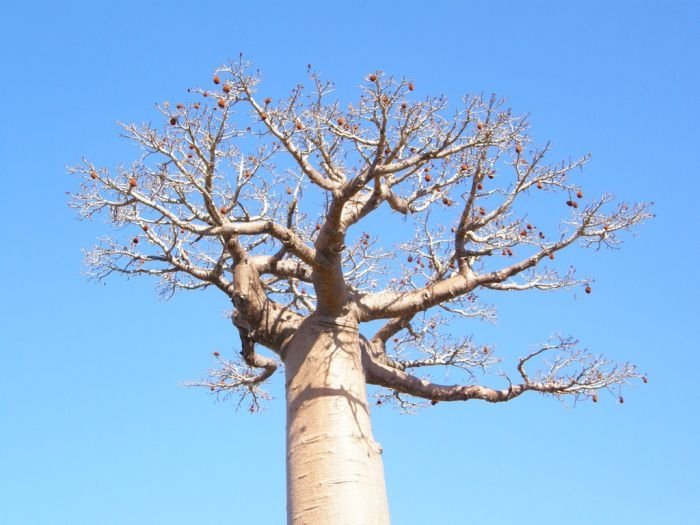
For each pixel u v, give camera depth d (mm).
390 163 9969
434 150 9992
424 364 12445
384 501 9625
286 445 9953
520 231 11547
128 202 10508
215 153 10273
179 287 11734
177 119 10180
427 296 11172
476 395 11312
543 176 11164
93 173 10414
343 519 9234
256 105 10438
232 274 10969
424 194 11453
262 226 10242
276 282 12016
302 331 10539
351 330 10570
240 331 11117
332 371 10117
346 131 10852
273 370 11984
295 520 9398
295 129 10656
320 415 9797
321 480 9438
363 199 10836
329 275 10367
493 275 11258
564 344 11531
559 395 11586
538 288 11586
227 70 10281
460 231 11359
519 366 11438
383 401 13078
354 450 9641
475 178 11055
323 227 10266
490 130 10219
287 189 11883
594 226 11164
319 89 10797
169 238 11484
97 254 11352
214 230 10211
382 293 11219
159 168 10508
